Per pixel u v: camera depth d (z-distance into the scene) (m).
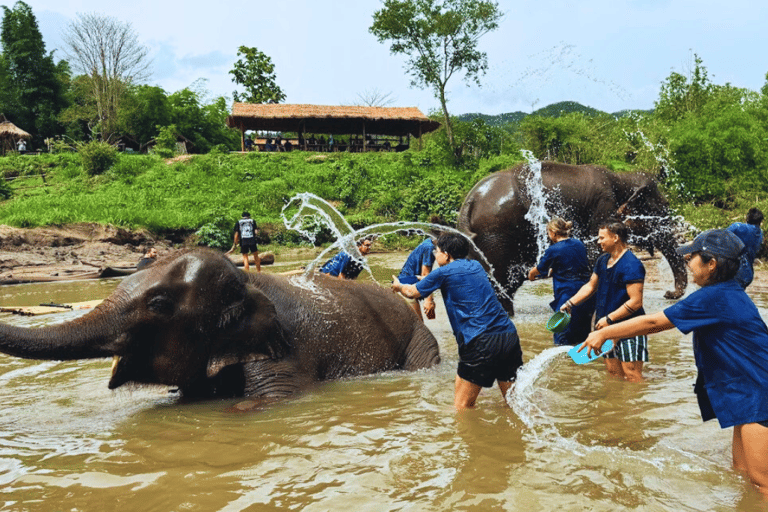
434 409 4.35
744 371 2.96
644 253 16.30
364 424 4.00
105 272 15.32
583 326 5.90
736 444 3.21
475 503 2.80
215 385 4.80
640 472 3.15
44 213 21.30
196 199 27.58
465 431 3.83
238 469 3.25
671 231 9.49
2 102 56.94
